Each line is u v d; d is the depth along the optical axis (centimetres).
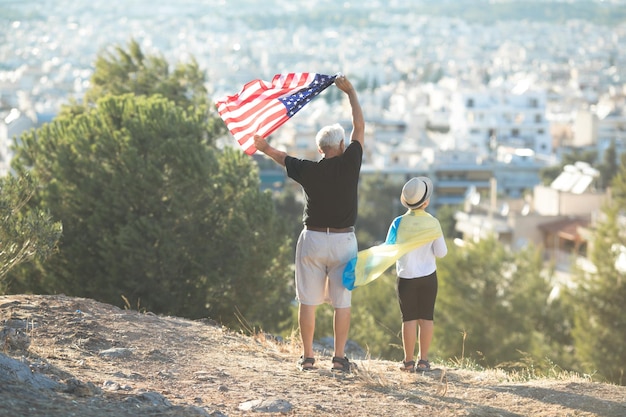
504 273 3562
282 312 2762
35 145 2711
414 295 1255
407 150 18525
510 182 18062
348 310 1177
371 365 1312
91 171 2527
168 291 2464
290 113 1217
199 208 2567
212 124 3053
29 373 939
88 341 1191
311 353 1197
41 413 841
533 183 18100
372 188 14012
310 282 1167
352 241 1158
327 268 1172
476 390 1134
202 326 1411
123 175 2491
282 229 2739
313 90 1212
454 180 17850
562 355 3325
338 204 1139
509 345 3250
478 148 19650
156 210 2495
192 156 2544
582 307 3322
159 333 1298
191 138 2647
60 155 2533
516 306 3403
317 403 1020
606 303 3278
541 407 1057
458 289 3403
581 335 3269
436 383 1177
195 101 4134
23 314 1284
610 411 1042
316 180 1134
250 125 1216
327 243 1145
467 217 9031
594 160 17362
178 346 1248
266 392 1054
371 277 1160
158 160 2530
